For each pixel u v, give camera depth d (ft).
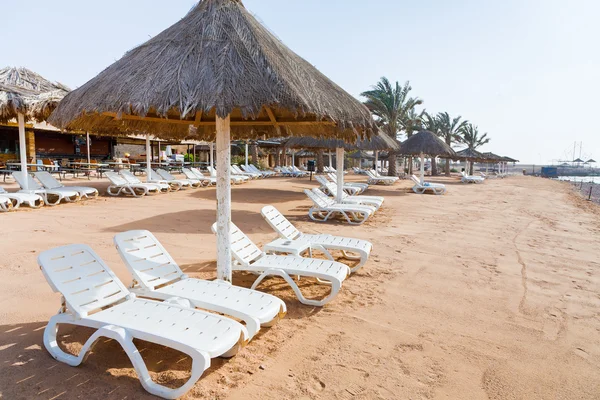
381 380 9.09
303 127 18.97
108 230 24.02
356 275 16.96
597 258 21.34
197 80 10.53
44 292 13.57
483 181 102.68
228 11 12.76
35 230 23.27
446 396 8.57
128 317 9.27
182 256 18.93
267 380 8.91
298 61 13.66
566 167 317.01
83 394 8.09
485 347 10.86
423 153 59.52
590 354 10.67
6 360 9.25
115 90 10.72
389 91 91.81
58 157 81.10
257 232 25.26
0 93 29.22
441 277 16.99
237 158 116.06
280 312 11.19
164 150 115.34
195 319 9.32
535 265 19.43
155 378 8.79
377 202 37.22
